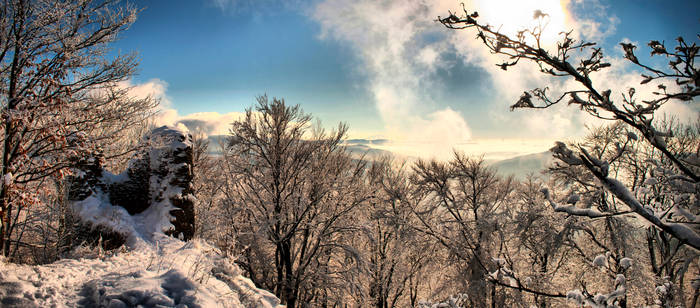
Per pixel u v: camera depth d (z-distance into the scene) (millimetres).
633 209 3082
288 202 16328
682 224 3059
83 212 9133
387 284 20641
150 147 10539
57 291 4891
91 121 11539
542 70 3025
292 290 16203
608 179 3117
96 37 11242
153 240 9000
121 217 9289
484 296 17203
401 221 19344
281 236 16328
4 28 9609
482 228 17875
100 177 9938
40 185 9805
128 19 11492
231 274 7445
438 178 20047
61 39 10570
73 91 10969
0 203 8445
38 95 10312
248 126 16234
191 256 7844
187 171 10750
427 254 20594
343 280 16406
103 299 4758
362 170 20031
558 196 16172
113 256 7031
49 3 10297
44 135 9812
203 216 17250
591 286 16375
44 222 9453
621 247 14086
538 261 19031
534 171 19047
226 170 18328
